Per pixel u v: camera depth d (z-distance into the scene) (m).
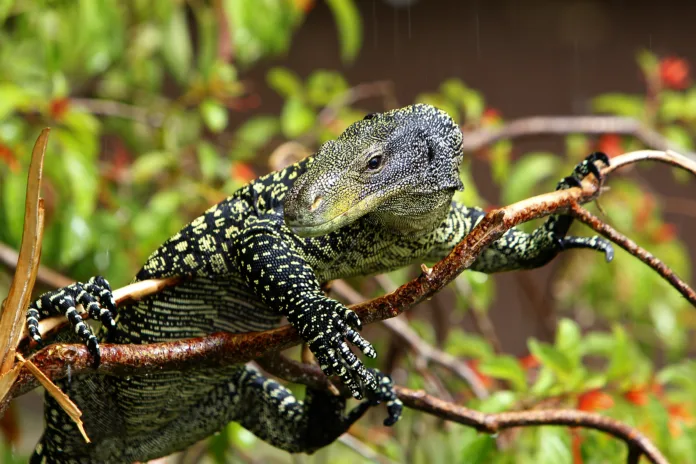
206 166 10.27
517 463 8.24
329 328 5.08
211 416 7.18
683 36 23.56
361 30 23.05
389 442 10.45
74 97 12.66
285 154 10.61
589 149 12.30
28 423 18.59
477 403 8.81
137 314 6.23
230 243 6.00
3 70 11.04
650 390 8.59
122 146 12.83
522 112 23.47
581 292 12.88
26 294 4.90
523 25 23.75
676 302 12.07
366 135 5.61
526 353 21.89
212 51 11.31
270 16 10.61
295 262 5.52
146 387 6.38
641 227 12.00
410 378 10.26
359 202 5.46
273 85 12.45
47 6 10.77
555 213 5.72
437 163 5.78
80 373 5.14
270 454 12.00
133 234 10.59
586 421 6.90
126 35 12.58
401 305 5.13
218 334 5.40
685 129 12.91
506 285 22.00
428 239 6.21
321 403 6.93
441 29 23.36
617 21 23.73
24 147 9.26
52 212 9.62
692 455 8.27
